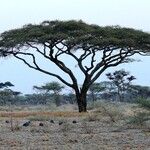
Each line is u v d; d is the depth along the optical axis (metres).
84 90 45.53
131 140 19.61
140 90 85.00
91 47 45.84
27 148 17.67
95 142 19.19
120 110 33.62
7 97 86.31
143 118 24.97
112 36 46.88
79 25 46.56
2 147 17.98
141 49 48.38
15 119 32.91
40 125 26.80
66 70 45.47
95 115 31.12
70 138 20.52
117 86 85.69
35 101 91.12
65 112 41.53
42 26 47.34
